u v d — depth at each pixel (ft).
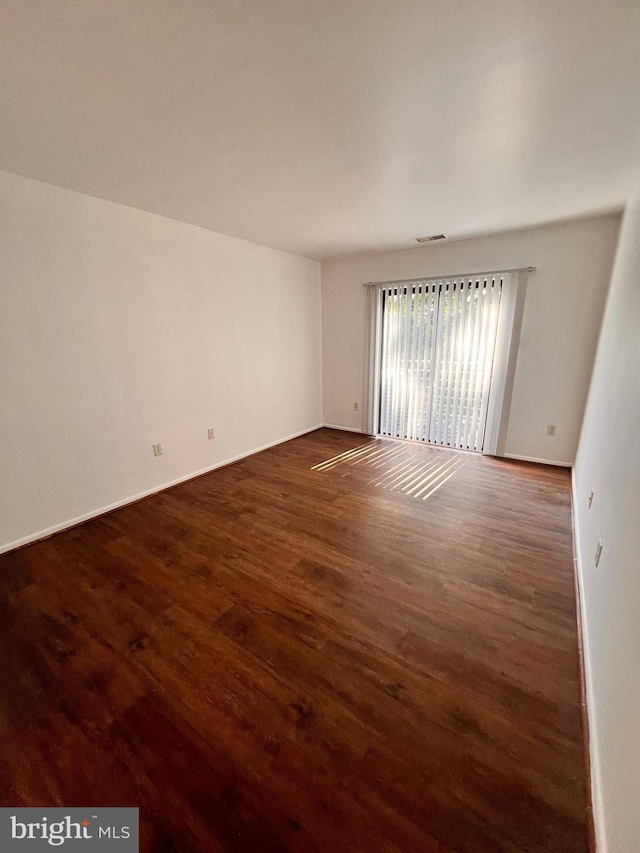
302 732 4.24
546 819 3.46
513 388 12.16
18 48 3.70
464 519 8.85
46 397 7.98
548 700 4.57
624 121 5.11
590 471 7.68
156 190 7.72
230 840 3.36
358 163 6.40
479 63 3.98
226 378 12.14
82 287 8.25
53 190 7.52
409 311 13.66
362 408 15.75
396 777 3.80
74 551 7.69
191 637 5.54
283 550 7.68
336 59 3.92
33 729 4.29
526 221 10.09
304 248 13.07
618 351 6.64
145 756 4.01
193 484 11.02
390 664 5.08
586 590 5.89
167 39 3.63
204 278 10.89
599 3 3.22
